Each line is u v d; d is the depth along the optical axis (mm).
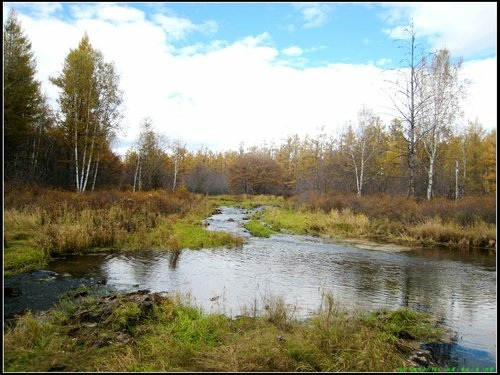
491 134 50531
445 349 7000
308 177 53438
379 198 28656
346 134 47188
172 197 33125
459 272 13453
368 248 18266
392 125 49406
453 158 45000
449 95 28344
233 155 94562
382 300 10055
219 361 5824
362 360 5918
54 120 36125
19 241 13562
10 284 9969
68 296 9172
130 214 19484
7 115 26000
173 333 6809
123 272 11938
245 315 8016
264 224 25828
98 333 6664
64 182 37625
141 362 5773
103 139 31906
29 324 6633
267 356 5930
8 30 26750
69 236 14453
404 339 7336
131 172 54344
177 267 12898
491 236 19141
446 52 29266
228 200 53250
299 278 12109
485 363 6422
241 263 13984
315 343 6363
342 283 11656
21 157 33156
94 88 30891
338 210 28859
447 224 21328
